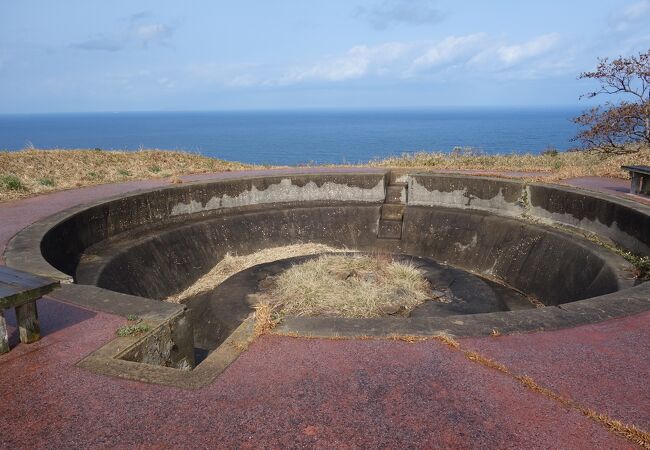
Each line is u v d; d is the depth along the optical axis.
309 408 3.11
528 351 3.86
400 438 2.81
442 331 4.20
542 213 10.44
